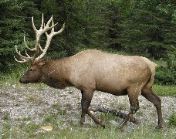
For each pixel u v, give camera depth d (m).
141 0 27.55
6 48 25.47
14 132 14.41
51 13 32.72
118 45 51.53
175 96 23.08
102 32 49.19
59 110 17.62
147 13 41.84
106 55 15.69
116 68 15.48
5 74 25.72
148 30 42.56
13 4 26.84
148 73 15.66
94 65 15.59
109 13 52.09
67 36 33.16
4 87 21.84
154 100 15.98
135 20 43.66
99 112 17.55
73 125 15.71
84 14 34.56
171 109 19.53
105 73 15.48
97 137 13.98
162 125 15.86
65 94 20.92
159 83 26.89
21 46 25.64
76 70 15.70
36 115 16.78
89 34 37.38
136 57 15.67
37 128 15.10
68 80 15.95
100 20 45.62
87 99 15.61
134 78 15.45
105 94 21.42
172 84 26.83
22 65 26.70
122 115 16.98
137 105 15.59
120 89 15.59
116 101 20.03
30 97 19.62
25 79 16.25
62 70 15.91
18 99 19.25
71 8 33.00
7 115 16.44
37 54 16.41
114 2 46.78
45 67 16.17
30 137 14.04
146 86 15.95
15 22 26.53
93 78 15.57
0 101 18.67
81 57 15.79
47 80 16.28
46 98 19.81
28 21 31.14
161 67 27.47
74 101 19.56
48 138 13.75
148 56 42.56
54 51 31.83
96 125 15.86
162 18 41.66
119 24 49.25
